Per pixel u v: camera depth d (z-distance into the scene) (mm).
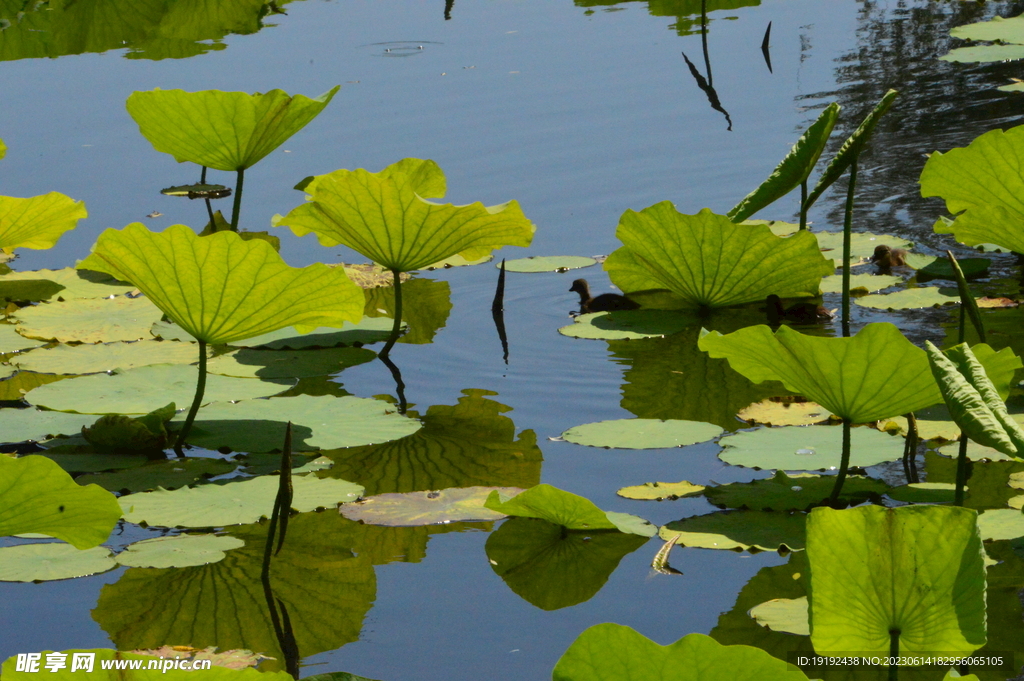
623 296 6703
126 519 4109
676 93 10852
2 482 3064
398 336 6207
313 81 11406
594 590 3527
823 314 6152
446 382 5621
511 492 4258
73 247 8125
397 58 12477
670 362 5773
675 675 2359
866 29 12867
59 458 4738
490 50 12852
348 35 13703
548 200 8312
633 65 11930
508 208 5910
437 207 5840
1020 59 10984
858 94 10375
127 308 6891
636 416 5066
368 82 11578
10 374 5766
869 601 2664
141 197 8758
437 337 6305
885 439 4574
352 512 4152
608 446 4664
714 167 8781
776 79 11078
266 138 7414
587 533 3984
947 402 3148
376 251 6090
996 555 3607
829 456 4422
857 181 8453
